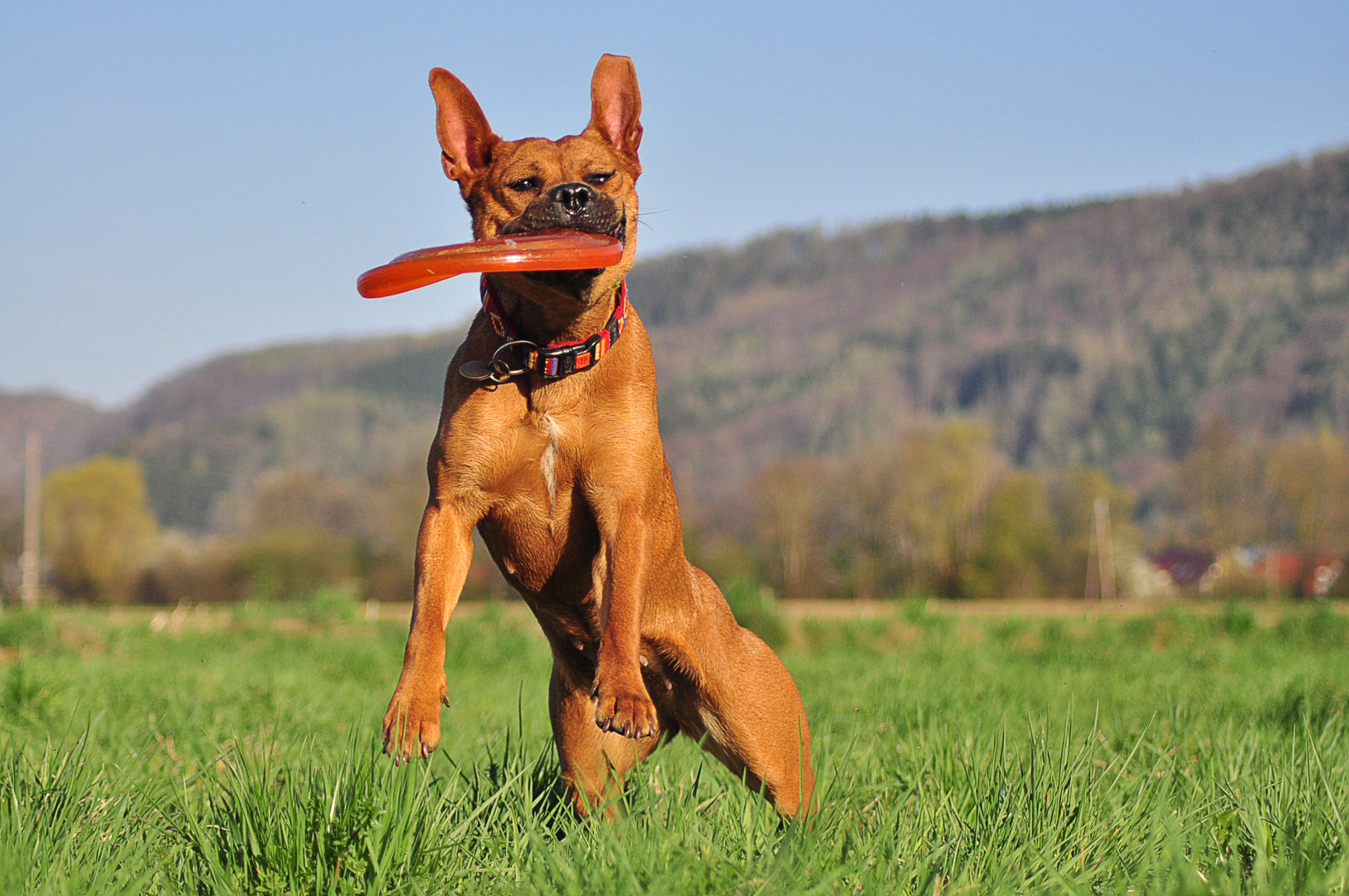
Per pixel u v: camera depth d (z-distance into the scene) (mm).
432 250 3762
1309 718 6508
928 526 54406
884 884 3297
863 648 16688
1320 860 3449
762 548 55750
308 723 6465
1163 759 5043
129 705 7195
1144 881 3293
